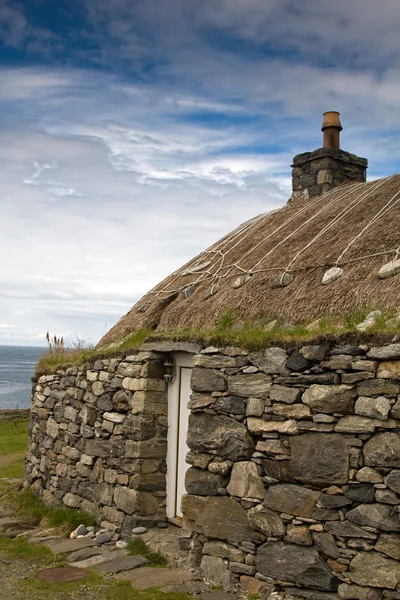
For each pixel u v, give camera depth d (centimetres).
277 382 602
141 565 688
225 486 641
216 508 641
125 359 852
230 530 626
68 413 988
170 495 795
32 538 825
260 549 595
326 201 977
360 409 539
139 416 805
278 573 576
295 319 671
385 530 515
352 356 552
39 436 1096
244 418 631
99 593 610
